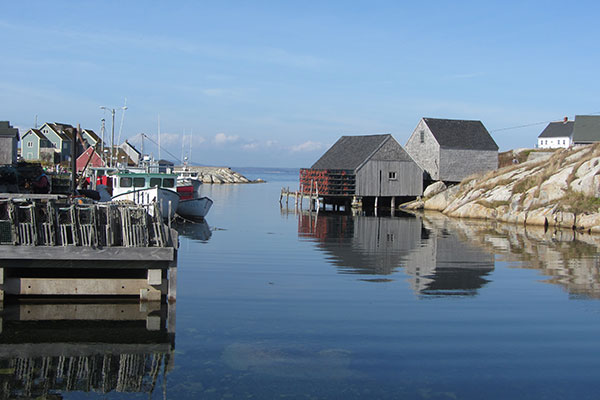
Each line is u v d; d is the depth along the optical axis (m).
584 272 18.52
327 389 8.84
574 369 9.80
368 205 54.22
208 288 15.30
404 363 9.94
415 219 39.69
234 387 8.86
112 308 12.91
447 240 27.16
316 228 32.34
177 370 9.52
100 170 42.31
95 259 12.62
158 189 30.92
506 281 16.92
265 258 20.69
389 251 23.08
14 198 13.63
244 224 33.97
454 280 17.00
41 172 20.66
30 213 12.45
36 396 8.52
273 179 154.00
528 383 9.21
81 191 23.09
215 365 9.72
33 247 12.42
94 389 8.77
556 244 25.98
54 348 10.45
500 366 9.88
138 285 13.43
